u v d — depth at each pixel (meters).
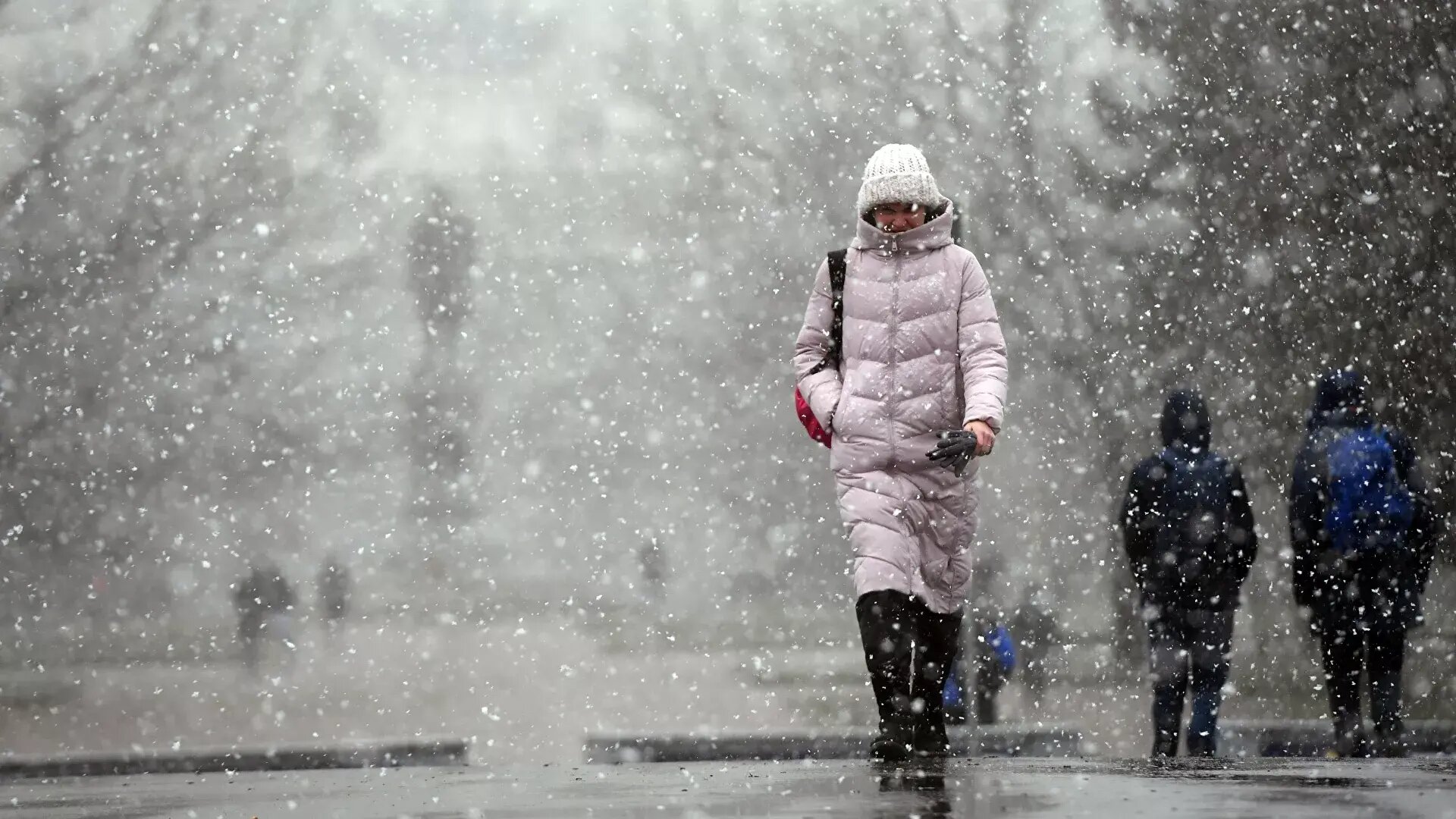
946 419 11.07
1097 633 42.69
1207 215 40.09
